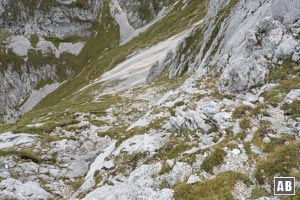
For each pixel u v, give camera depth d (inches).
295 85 856.3
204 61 1937.7
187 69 2397.9
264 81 959.0
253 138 737.0
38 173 1138.7
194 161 740.7
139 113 1844.2
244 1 1779.0
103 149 1264.8
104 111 1959.9
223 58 1363.2
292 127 735.7
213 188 636.1
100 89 4104.3
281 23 1145.4
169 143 892.0
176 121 969.5
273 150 684.7
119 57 6732.3
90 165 1170.0
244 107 853.2
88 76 7386.8
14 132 1537.9
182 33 5649.6
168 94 1369.3
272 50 1045.8
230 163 687.1
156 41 6373.0
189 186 664.4
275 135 730.2
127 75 4419.3
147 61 4854.8
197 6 7096.5
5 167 1138.7
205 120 896.3
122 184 798.5
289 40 1022.4
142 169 806.5
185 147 828.6
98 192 810.2
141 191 700.0
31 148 1306.6
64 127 1569.9
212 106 935.7
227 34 1734.7
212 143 793.6
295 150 647.8
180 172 728.3
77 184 1044.5
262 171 637.9
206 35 2271.2
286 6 1156.5
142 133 1024.9
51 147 1323.8
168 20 7736.2
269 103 834.8
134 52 6412.4
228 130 799.7
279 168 626.2
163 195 664.4
